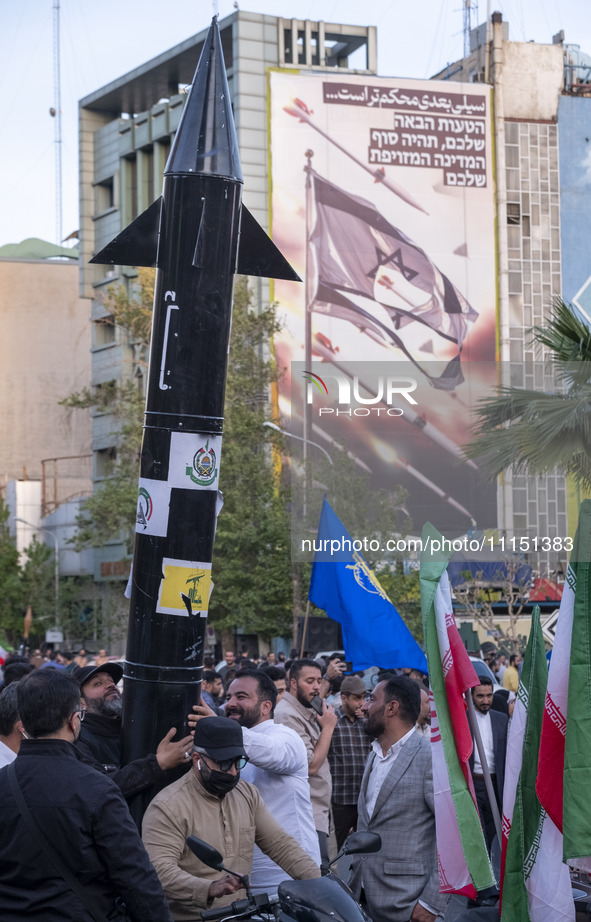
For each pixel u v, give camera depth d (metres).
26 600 60.22
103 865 4.62
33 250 88.31
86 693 6.83
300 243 53.75
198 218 6.70
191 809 5.68
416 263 54.88
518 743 6.27
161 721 6.55
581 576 6.01
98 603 59.81
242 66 54.19
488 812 9.52
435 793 6.32
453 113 56.09
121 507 37.38
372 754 7.35
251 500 36.56
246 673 6.93
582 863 6.20
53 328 79.12
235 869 5.74
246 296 38.28
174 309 6.70
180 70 62.03
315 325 53.19
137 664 6.61
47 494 77.31
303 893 5.25
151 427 6.71
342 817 10.34
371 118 54.97
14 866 4.57
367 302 53.84
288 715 8.59
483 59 58.12
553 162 57.16
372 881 7.01
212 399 6.73
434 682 6.37
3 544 61.28
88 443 79.12
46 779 4.63
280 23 55.28
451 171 55.81
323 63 57.91
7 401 78.31
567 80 57.84
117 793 4.69
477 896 6.73
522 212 56.59
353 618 11.96
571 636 6.02
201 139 6.79
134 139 62.69
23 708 4.73
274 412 39.06
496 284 55.84
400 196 55.03
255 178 53.88
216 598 37.75
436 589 6.48
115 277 62.19
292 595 36.69
